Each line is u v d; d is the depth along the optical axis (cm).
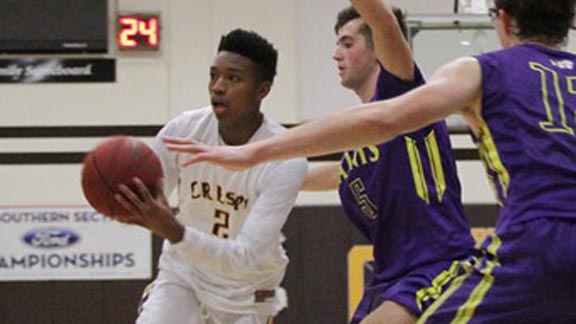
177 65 1082
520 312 362
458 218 500
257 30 1081
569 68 387
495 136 374
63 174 1075
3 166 1073
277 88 1080
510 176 370
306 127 354
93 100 1078
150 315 574
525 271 358
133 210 462
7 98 1075
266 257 554
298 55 1082
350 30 535
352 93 1080
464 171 1062
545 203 362
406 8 1073
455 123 965
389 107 350
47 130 1077
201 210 569
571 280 358
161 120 1080
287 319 1056
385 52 470
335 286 1056
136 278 1063
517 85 376
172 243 495
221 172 553
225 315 578
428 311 377
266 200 545
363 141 351
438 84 361
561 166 366
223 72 554
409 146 496
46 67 1074
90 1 1063
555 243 357
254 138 568
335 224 1058
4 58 1071
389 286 491
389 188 495
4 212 1068
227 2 1082
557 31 397
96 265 1065
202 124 572
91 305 1065
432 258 486
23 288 1066
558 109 375
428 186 495
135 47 1077
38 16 1063
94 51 1069
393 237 498
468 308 367
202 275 574
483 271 368
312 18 1082
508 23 402
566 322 366
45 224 1069
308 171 607
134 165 456
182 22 1084
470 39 957
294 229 1059
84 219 1067
